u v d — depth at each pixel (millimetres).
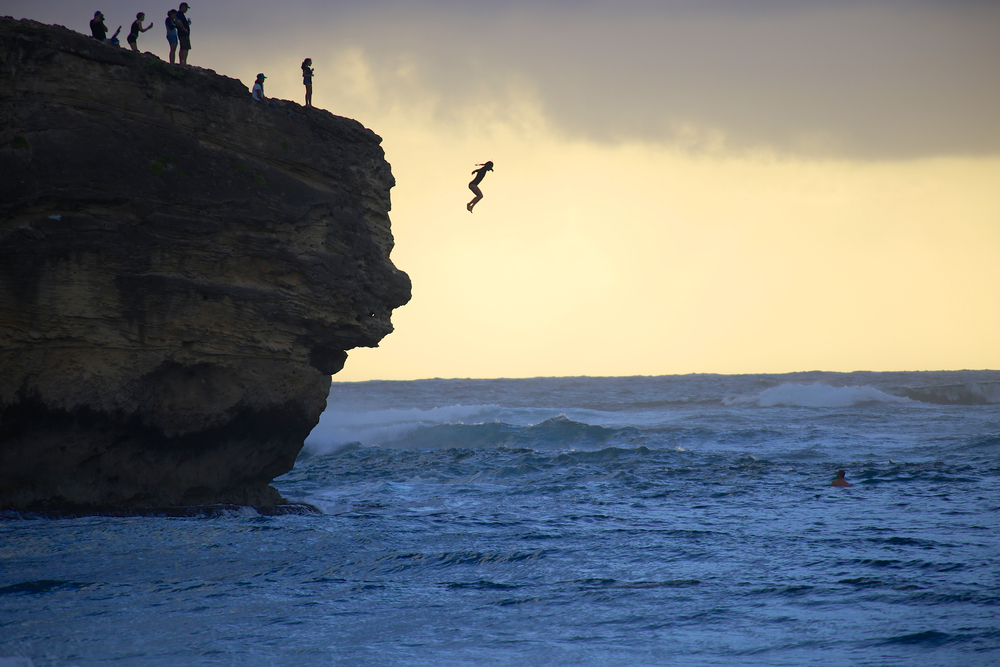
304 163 71688
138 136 61781
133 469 64562
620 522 65812
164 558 49531
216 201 65000
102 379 60688
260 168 68125
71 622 36906
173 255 63562
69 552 50000
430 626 37250
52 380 58719
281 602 40875
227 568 47656
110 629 36062
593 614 39062
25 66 57594
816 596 41375
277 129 69938
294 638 35375
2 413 56875
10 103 57000
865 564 48094
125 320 61656
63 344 59375
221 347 66875
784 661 32062
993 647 32969
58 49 58719
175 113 64062
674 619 38062
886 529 59688
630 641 34969
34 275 57750
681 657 32812
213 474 69812
